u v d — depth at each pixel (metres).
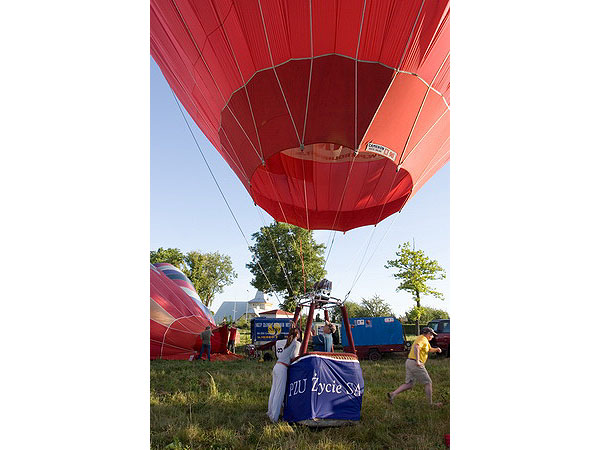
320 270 33.50
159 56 9.06
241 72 7.42
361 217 11.19
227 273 66.75
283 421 5.89
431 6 6.53
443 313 32.84
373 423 6.04
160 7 7.63
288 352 6.32
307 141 7.31
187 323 16.02
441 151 8.52
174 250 65.06
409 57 6.93
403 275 26.41
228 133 8.29
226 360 16.45
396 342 17.88
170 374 10.70
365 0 6.50
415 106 7.35
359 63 6.98
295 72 7.08
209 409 6.77
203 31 7.34
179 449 4.89
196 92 8.62
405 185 10.02
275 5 6.67
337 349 18.92
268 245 33.97
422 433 5.62
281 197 10.82
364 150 7.45
